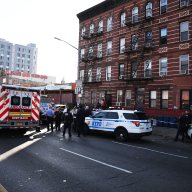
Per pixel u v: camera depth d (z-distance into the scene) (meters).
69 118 16.61
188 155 12.38
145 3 31.08
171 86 27.45
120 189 6.87
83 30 41.44
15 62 152.62
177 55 27.20
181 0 27.38
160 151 13.16
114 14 35.53
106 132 17.06
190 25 26.25
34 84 68.38
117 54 34.53
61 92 46.56
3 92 15.80
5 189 6.17
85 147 13.06
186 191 6.89
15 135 16.30
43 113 23.05
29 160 9.73
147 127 16.48
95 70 38.38
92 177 7.89
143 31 31.11
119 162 10.06
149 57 30.19
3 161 9.42
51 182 7.26
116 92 34.22
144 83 30.33
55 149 12.12
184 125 17.44
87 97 39.25
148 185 7.31
